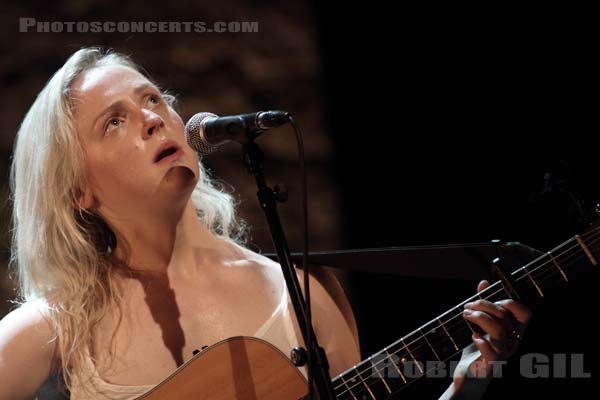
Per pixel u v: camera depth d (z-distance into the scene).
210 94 13.48
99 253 6.47
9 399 6.02
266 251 13.30
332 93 14.20
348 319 6.96
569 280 6.25
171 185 6.12
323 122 14.11
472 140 13.66
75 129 6.25
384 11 14.35
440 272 7.08
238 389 6.09
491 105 13.50
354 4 14.40
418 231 13.68
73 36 12.83
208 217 7.30
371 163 13.99
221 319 6.35
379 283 9.50
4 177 12.26
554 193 6.23
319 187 13.91
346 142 14.10
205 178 7.49
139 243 6.41
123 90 6.22
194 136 5.69
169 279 6.43
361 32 14.34
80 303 6.19
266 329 6.37
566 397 9.08
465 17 13.84
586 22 12.70
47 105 6.37
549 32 13.03
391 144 14.05
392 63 14.20
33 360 6.10
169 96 7.78
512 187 13.24
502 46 13.54
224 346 6.13
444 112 13.90
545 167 12.91
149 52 13.15
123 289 6.32
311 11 14.36
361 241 13.74
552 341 9.10
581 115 12.71
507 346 6.08
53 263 6.34
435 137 13.88
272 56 14.02
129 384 6.02
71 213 6.38
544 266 6.23
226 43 13.72
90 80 6.31
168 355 6.16
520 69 13.34
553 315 9.02
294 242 13.60
